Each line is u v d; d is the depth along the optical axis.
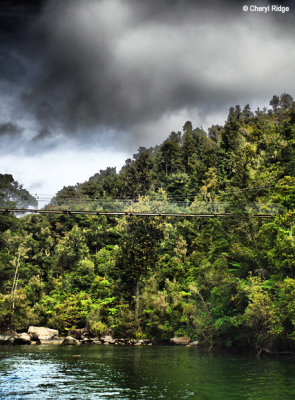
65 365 21.78
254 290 25.48
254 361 23.39
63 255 84.56
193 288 35.56
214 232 46.97
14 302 54.62
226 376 17.09
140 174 124.38
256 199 48.84
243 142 94.44
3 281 70.69
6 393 13.27
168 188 115.81
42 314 60.41
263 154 71.81
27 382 15.69
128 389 13.99
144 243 59.72
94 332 51.44
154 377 17.03
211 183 92.31
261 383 15.05
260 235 32.50
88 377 17.11
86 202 102.00
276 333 24.19
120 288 58.12
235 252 33.31
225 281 31.05
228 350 31.55
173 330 48.72
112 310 55.00
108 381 15.95
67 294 64.31
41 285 70.12
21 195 110.31
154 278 58.31
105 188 139.50
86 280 68.81
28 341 44.47
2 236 91.06
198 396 12.56
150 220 66.94
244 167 67.94
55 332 50.38
